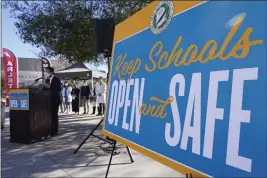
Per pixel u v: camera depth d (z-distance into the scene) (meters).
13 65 11.41
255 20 1.78
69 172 4.32
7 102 11.17
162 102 2.63
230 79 1.92
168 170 4.32
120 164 4.67
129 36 3.43
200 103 2.16
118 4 7.50
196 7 2.29
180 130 2.35
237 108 1.84
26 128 6.30
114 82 3.70
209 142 2.03
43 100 6.80
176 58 2.50
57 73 13.20
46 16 7.93
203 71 2.17
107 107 3.82
